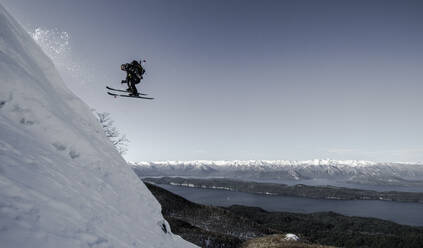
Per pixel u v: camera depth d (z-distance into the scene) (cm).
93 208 514
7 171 369
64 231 358
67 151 662
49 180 450
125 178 885
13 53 733
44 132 619
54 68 1035
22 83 636
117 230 534
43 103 675
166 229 942
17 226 291
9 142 452
